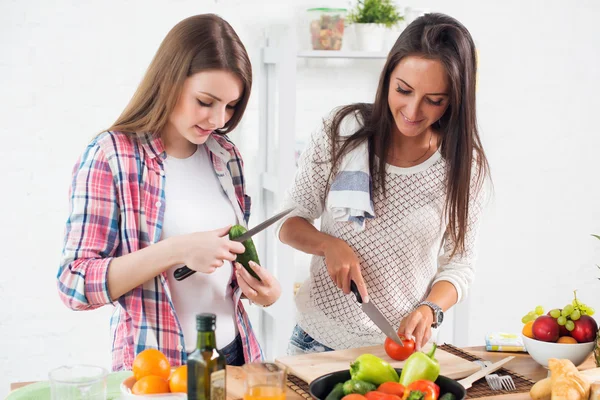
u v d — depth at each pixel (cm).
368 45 296
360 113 186
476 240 194
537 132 364
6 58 281
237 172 178
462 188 179
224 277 169
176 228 162
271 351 325
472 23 344
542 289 377
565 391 137
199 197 167
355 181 178
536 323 167
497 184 362
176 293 163
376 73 329
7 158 286
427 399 131
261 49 306
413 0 331
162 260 147
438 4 336
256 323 327
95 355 304
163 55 155
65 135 292
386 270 183
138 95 160
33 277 294
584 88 367
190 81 152
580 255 381
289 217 194
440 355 169
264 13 311
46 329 297
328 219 191
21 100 285
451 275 190
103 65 293
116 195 155
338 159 181
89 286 147
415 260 185
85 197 152
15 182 288
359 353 170
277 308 297
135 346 158
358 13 300
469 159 178
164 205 161
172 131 164
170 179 164
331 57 297
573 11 358
